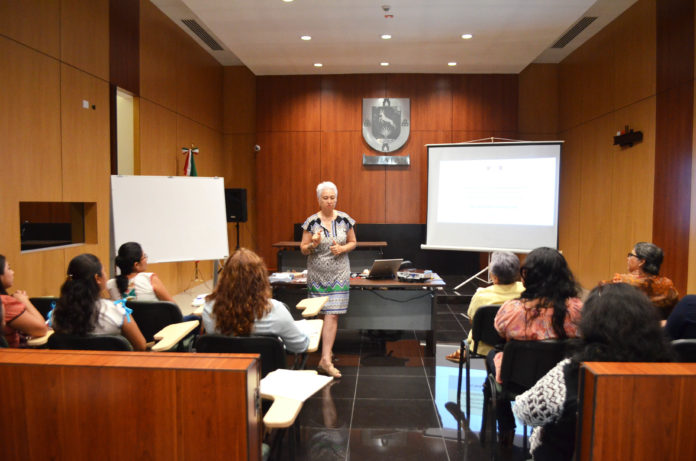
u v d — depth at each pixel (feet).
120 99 17.53
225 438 3.75
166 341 6.75
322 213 11.28
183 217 13.05
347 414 9.07
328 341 11.13
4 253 11.11
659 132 15.87
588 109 21.35
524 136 25.16
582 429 3.73
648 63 16.51
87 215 14.70
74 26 13.60
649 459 3.55
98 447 3.88
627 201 18.01
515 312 6.27
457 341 14.12
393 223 25.40
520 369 6.25
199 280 23.17
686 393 3.51
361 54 21.70
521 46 20.39
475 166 19.13
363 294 13.60
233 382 3.69
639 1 17.06
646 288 9.08
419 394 10.05
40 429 3.91
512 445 7.75
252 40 19.76
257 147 25.73
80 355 4.05
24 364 3.86
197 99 22.84
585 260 21.61
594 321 4.23
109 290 8.93
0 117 10.97
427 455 7.49
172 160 20.13
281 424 4.09
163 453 3.82
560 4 15.92
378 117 25.22
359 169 25.52
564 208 24.04
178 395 3.76
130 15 16.65
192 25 20.71
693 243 14.19
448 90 25.08
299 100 25.59
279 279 12.64
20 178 11.58
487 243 19.01
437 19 17.33
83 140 14.06
